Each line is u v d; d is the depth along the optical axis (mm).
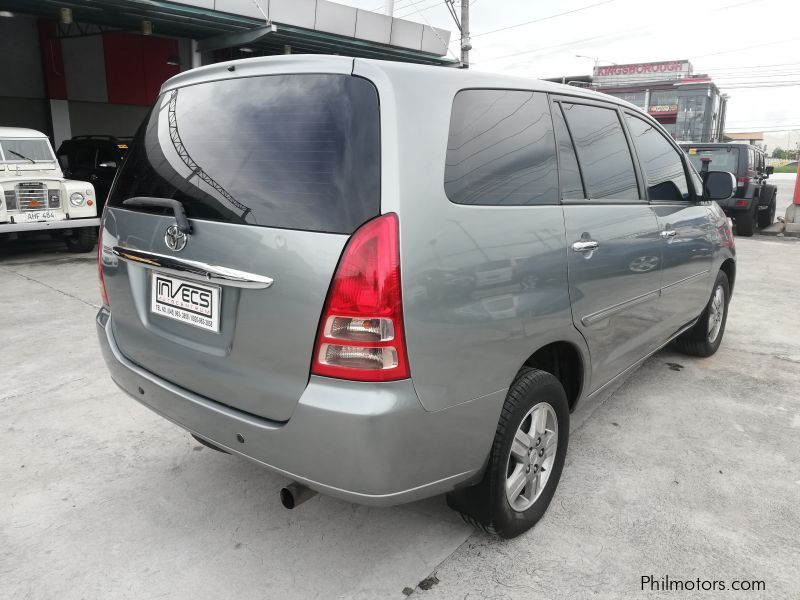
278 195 1910
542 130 2432
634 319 3047
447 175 1949
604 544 2416
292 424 1847
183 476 2867
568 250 2391
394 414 1769
